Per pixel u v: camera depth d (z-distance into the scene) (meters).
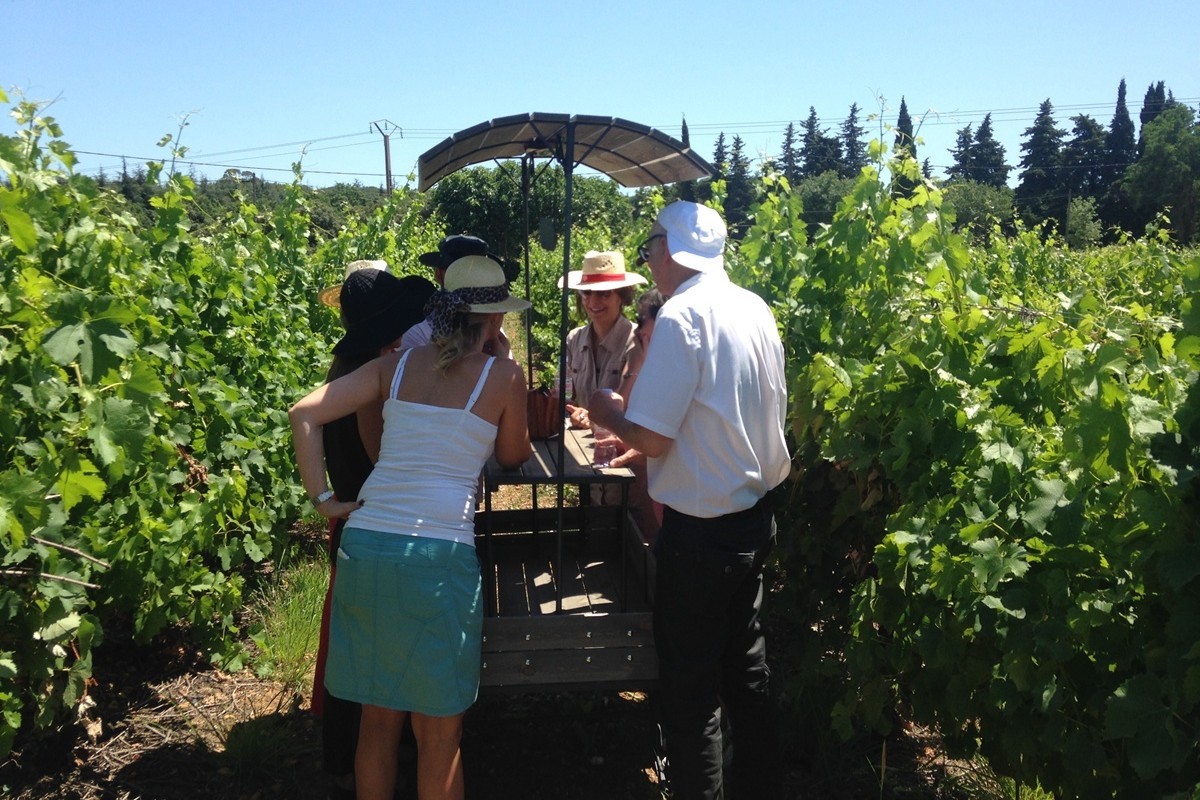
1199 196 67.25
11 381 2.80
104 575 3.59
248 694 4.01
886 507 3.26
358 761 2.71
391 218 11.69
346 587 2.58
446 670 2.54
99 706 3.82
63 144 3.54
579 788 3.34
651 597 3.08
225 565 4.45
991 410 2.78
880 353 3.64
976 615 2.51
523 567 3.58
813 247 4.48
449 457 2.62
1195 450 1.97
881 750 3.42
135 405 2.91
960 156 92.69
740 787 2.96
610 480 2.90
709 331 2.57
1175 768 1.92
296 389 5.87
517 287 17.19
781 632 4.45
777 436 2.79
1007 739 2.49
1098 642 2.26
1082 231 51.94
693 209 2.78
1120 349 2.31
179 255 4.90
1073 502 2.30
